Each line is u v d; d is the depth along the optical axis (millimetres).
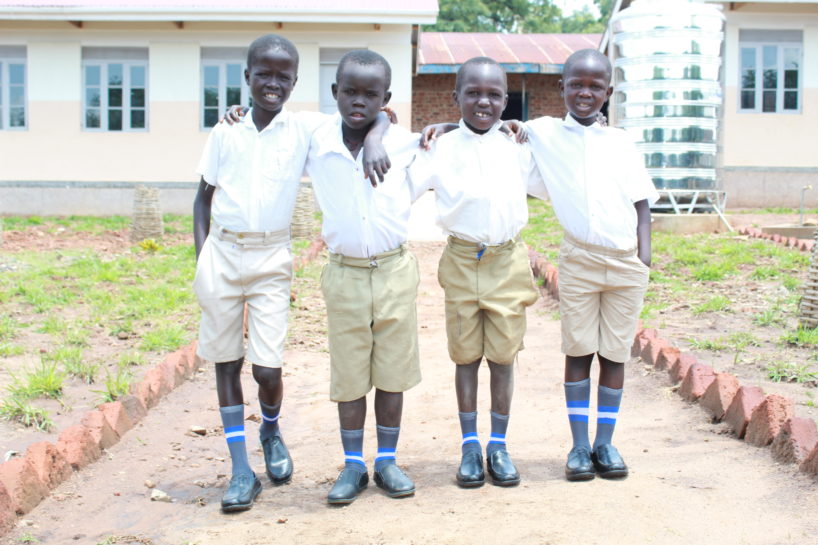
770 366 5449
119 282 9195
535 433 4676
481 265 3842
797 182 17422
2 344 6422
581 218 3861
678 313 7359
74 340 6645
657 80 12562
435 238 12758
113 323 7297
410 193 3838
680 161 12602
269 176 3760
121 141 17203
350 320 3725
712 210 12805
